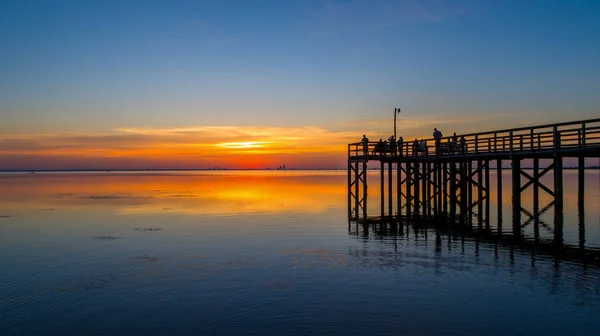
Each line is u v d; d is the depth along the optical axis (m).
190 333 12.76
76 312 14.40
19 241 25.70
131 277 18.11
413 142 36.38
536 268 18.28
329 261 20.19
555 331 12.48
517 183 27.25
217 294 15.90
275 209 41.50
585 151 22.41
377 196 57.78
